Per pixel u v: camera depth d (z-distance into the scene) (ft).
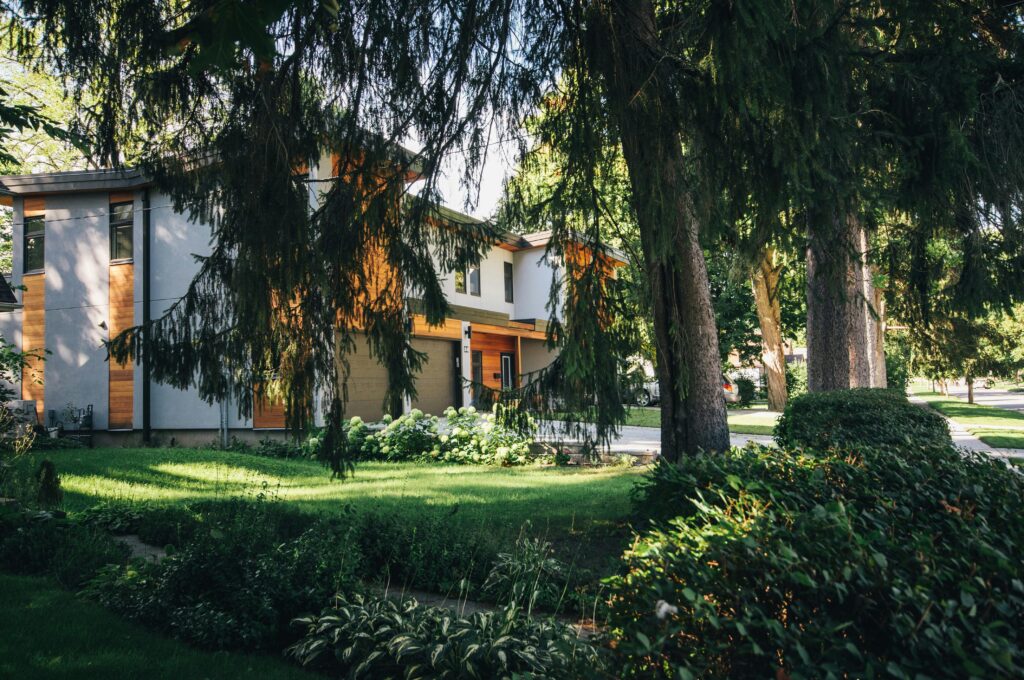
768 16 14.34
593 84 19.63
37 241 64.80
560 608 16.47
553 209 21.56
